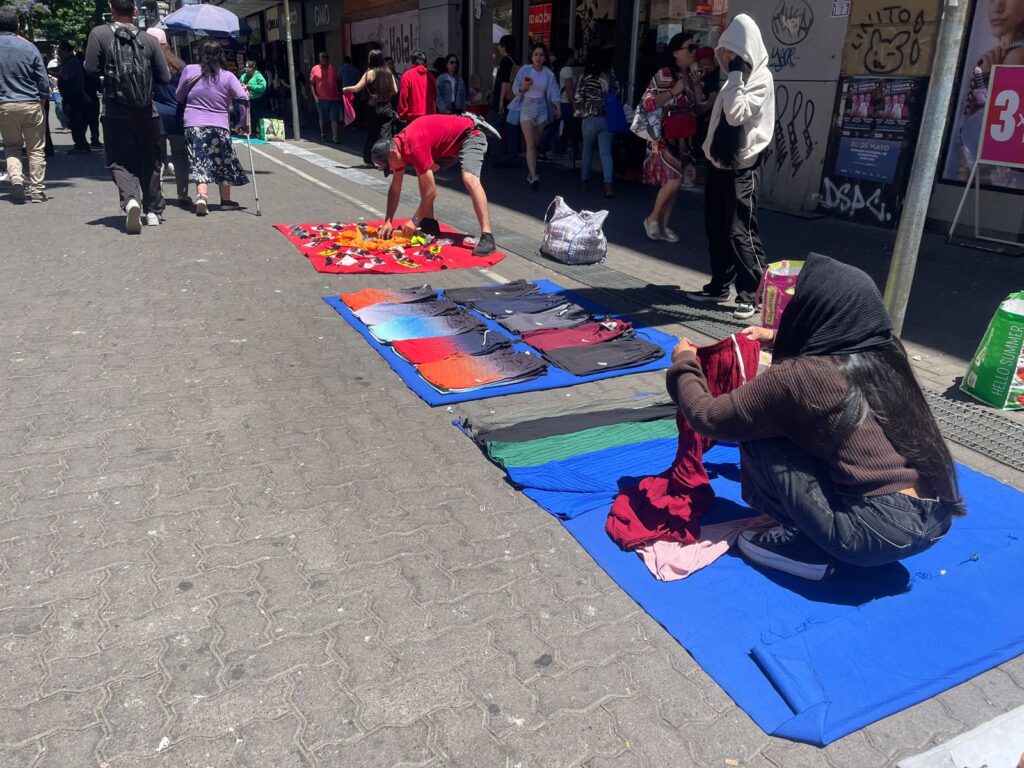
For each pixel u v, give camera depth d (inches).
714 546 120.4
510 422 159.2
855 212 362.6
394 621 104.9
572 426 157.9
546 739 87.4
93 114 603.2
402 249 296.5
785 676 94.3
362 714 90.1
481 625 104.6
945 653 100.0
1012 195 305.7
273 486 136.3
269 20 1246.3
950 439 158.1
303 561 116.6
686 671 97.7
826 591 111.7
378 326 212.1
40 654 97.7
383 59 455.8
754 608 107.9
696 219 374.6
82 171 482.0
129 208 306.8
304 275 265.0
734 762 85.1
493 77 663.1
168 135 364.5
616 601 110.3
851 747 87.2
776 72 390.9
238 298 238.5
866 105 348.2
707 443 135.7
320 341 205.0
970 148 316.8
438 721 89.4
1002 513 131.6
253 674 95.4
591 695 93.6
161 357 191.3
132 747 85.1
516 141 547.2
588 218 293.3
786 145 392.2
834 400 100.7
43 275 256.7
